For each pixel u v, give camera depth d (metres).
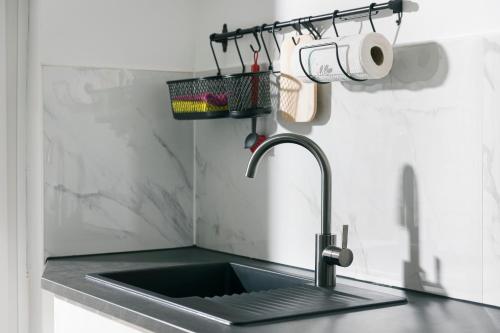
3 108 2.37
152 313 1.55
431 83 1.74
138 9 2.44
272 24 2.20
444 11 1.71
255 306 1.61
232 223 2.40
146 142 2.47
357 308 1.60
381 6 1.83
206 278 2.22
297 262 2.15
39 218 2.35
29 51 2.38
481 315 1.55
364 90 1.92
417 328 1.43
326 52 1.82
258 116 2.16
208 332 1.39
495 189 1.61
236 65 2.37
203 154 2.53
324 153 1.85
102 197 2.40
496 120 1.60
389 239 1.86
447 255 1.72
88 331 1.83
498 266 1.61
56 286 1.92
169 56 2.51
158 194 2.50
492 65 1.61
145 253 2.43
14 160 2.38
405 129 1.81
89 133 2.37
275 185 2.23
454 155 1.70
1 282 2.37
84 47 2.35
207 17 2.49
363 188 1.93
